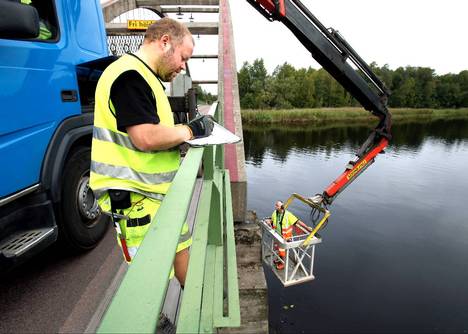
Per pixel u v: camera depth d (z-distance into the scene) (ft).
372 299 29.45
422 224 49.08
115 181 4.25
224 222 10.05
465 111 288.30
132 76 3.70
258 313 15.25
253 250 17.04
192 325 3.02
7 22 4.39
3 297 6.89
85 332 6.04
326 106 272.92
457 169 85.30
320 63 17.70
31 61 6.03
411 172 81.71
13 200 5.78
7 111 5.48
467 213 54.13
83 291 7.12
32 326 6.11
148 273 1.77
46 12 6.77
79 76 8.23
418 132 162.91
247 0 14.43
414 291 31.12
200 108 25.63
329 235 44.04
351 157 93.66
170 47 4.27
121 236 4.64
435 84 297.53
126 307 1.55
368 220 49.93
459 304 29.40
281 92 251.39
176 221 2.29
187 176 3.16
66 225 7.39
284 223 24.14
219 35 28.71
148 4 31.27
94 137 4.24
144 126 3.72
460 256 39.01
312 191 63.21
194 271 3.59
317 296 29.30
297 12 15.15
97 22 8.99
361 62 17.76
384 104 20.01
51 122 6.68
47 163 6.52
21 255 5.68
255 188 64.69
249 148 107.24
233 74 26.11
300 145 113.39
